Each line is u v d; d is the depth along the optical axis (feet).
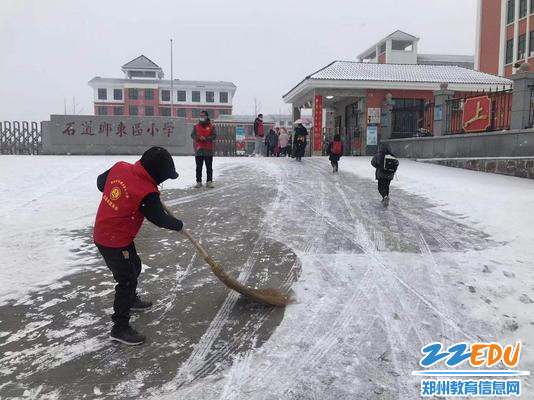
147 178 11.45
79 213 25.57
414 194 30.91
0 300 14.40
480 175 38.40
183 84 220.43
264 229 22.45
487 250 19.03
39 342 11.94
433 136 52.95
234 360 11.07
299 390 9.93
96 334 12.38
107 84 214.48
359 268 17.03
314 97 68.54
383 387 10.12
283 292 14.89
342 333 12.35
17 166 43.06
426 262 17.66
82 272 16.78
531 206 25.38
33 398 9.64
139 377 10.39
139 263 13.15
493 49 126.82
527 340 12.26
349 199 29.63
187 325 12.86
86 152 63.16
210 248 19.63
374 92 68.85
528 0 111.65
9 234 21.35
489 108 43.37
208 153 33.68
